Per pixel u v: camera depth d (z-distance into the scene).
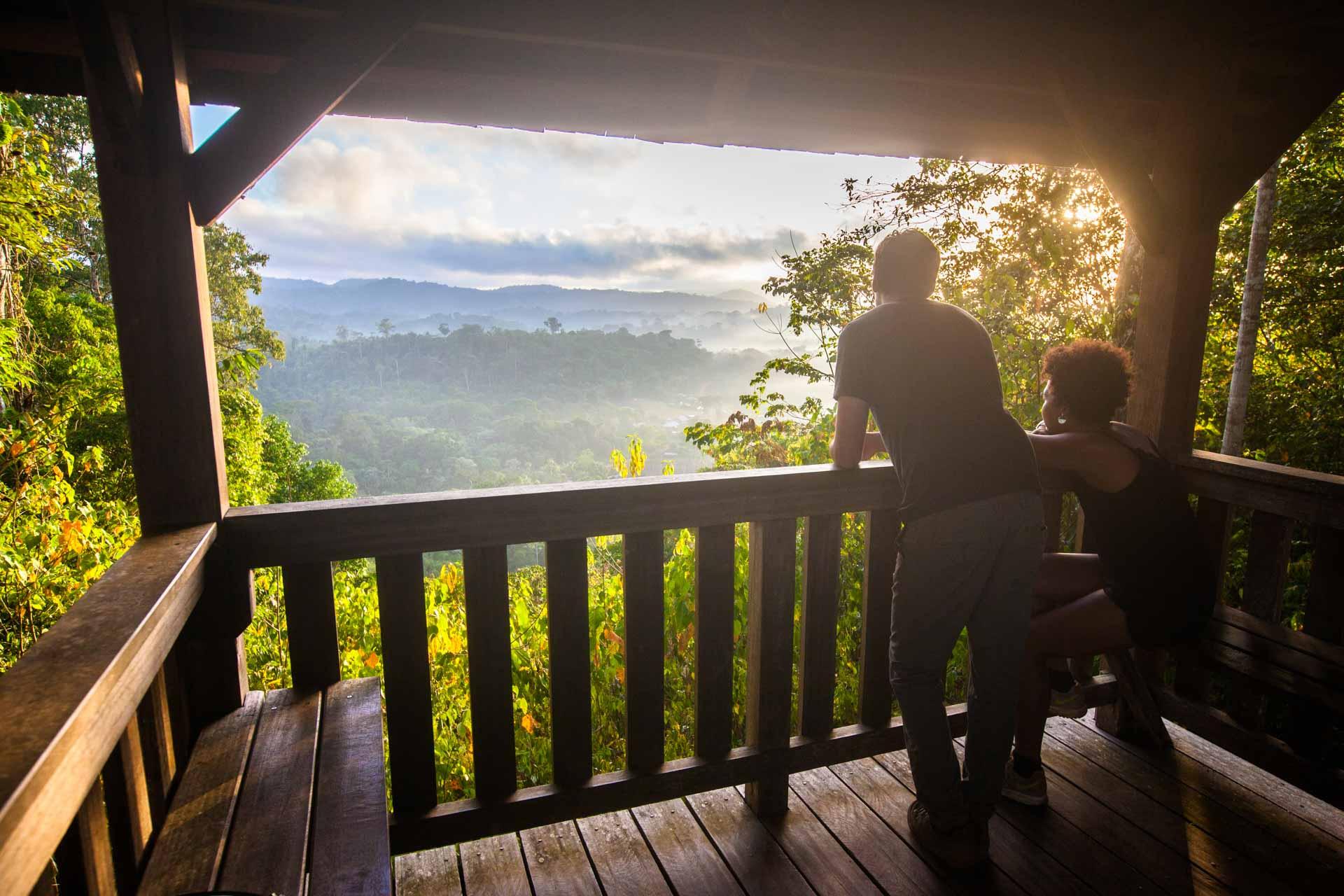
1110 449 1.97
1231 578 6.71
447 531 1.75
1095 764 2.38
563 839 2.03
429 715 1.84
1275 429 8.20
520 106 2.33
